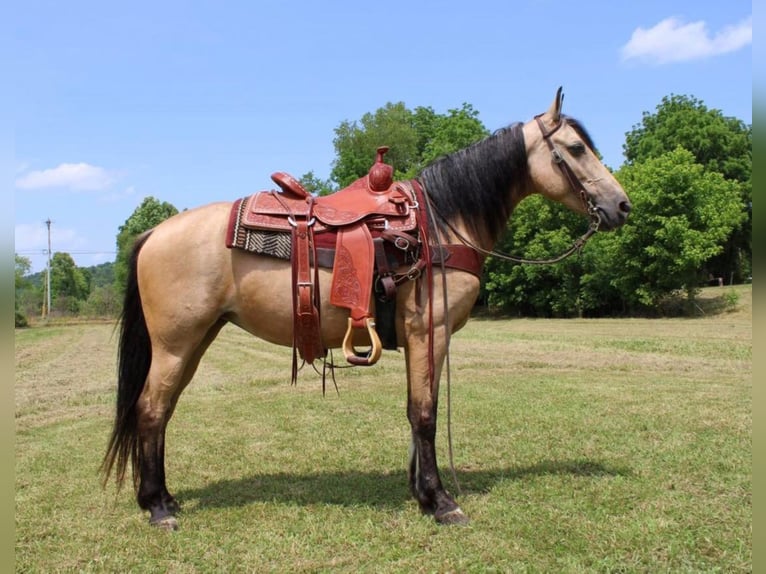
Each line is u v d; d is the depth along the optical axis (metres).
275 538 3.22
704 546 3.00
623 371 9.98
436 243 3.55
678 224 24.73
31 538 3.29
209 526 3.42
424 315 3.49
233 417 6.62
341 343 3.65
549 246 30.62
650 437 5.19
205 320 3.54
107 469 3.65
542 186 3.84
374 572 2.82
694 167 25.12
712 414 6.06
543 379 8.99
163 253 3.50
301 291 3.41
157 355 3.54
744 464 4.30
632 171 28.38
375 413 6.68
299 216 3.51
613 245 26.70
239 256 3.50
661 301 27.78
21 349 18.95
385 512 3.57
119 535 3.32
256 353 14.89
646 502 3.59
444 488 3.83
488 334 19.50
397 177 38.72
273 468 4.59
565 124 3.81
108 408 7.71
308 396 7.91
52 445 5.55
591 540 3.09
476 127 37.25
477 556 2.95
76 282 67.38
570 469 4.32
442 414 6.32
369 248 3.42
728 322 21.58
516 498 3.74
